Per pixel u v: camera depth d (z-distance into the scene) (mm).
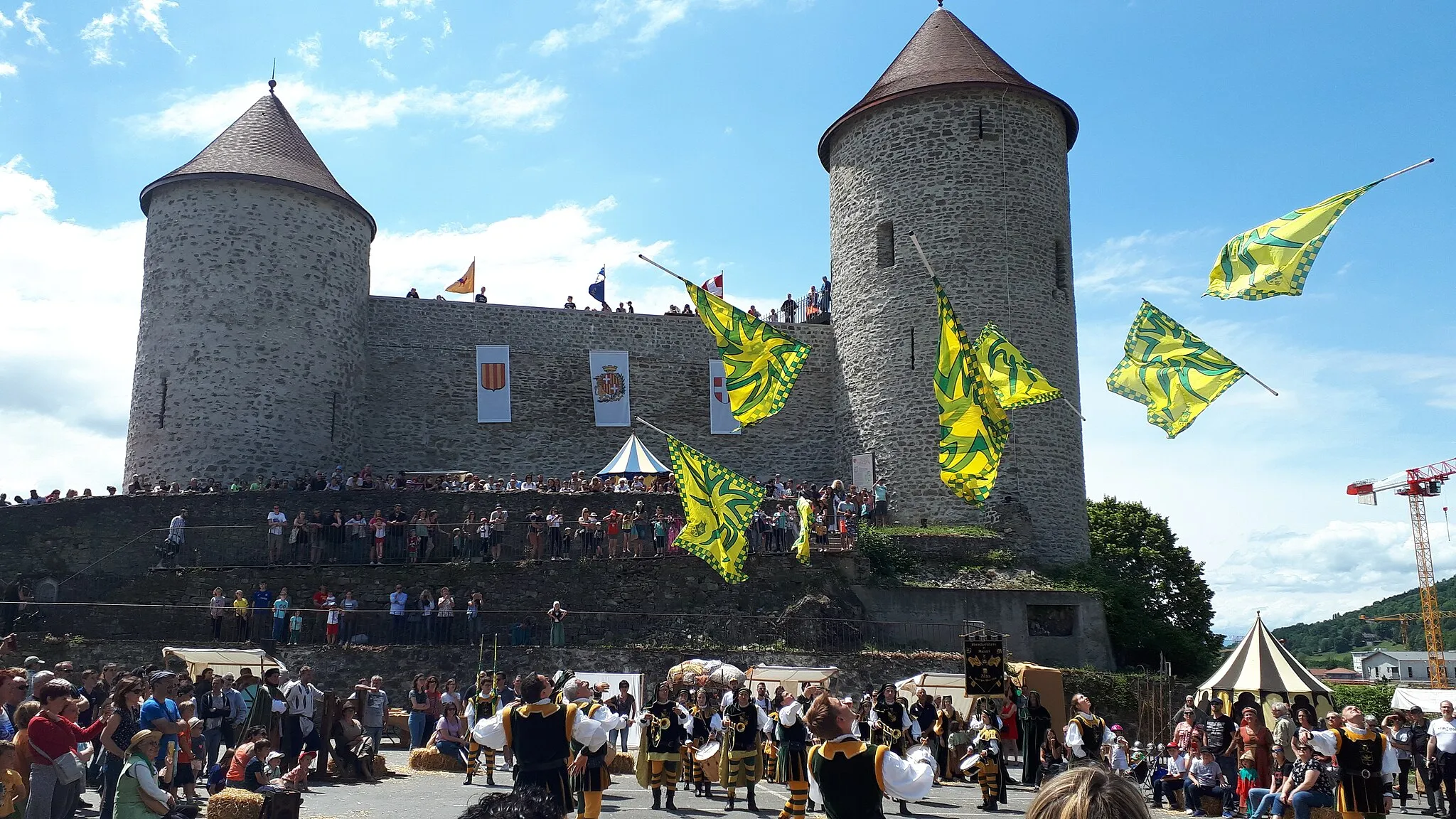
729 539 22594
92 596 31797
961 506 37438
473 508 33344
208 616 29125
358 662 27594
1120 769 20125
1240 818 18344
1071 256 40625
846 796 9922
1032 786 19875
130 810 11031
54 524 32562
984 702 20625
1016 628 32812
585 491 36375
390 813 14914
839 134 42281
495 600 30297
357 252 40906
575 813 13258
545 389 42688
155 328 37906
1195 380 16719
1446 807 19281
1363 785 15117
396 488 35156
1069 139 42438
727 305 19891
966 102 39438
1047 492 37719
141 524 32531
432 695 22531
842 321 41719
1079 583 34688
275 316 38281
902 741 17969
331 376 39156
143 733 11242
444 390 41844
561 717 10703
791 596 31578
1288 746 18219
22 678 12836
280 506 32688
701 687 19797
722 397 43656
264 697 17922
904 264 39344
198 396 37250
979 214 38781
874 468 39344
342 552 31828
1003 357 21750
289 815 13078
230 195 38406
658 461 36875
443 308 42375
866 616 31953
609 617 29797
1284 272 15367
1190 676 34281
